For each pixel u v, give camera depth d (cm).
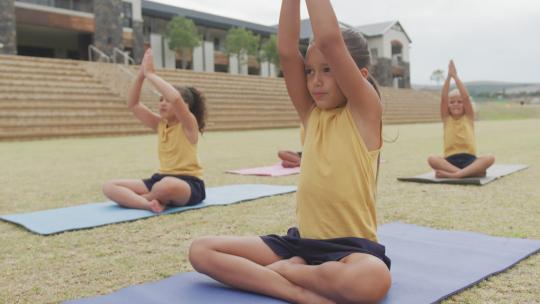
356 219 201
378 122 203
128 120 1598
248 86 2356
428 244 284
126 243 307
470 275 230
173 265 262
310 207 206
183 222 361
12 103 1373
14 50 1898
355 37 210
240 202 438
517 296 210
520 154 846
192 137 411
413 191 480
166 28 2883
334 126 205
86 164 763
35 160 826
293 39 208
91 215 381
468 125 552
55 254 285
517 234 312
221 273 208
